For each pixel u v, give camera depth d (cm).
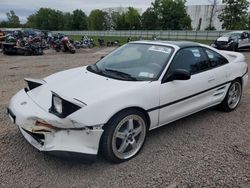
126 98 322
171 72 378
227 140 400
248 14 4847
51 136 300
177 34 4581
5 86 696
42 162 331
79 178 304
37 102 331
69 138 298
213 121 468
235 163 339
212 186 295
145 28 8406
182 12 7900
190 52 421
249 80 794
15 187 287
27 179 300
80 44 2386
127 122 331
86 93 321
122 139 330
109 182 298
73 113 293
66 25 11419
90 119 297
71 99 300
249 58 1489
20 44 1617
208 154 359
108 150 317
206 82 430
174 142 390
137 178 306
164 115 373
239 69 509
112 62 418
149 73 372
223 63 479
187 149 371
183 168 326
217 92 466
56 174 310
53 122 295
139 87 340
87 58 1442
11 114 344
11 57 1467
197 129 435
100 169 321
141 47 431
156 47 418
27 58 1418
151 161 340
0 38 2002
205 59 446
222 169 325
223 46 1972
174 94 377
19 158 338
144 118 348
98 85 342
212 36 4081
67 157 297
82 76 380
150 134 413
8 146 365
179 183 299
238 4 4581
